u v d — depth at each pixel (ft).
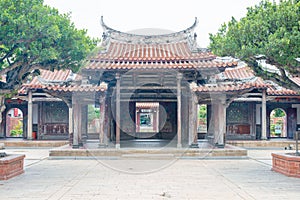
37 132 89.25
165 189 32.53
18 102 91.04
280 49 36.01
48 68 43.62
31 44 38.14
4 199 28.37
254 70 44.73
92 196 29.58
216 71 58.54
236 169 45.47
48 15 38.19
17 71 42.52
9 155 40.63
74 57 42.19
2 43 36.94
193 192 31.27
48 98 85.56
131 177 39.09
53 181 36.35
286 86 43.91
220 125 60.90
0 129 92.73
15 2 35.42
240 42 40.19
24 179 37.50
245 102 89.15
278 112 136.36
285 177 39.14
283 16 35.94
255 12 41.45
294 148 75.87
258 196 29.63
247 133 88.58
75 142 59.41
